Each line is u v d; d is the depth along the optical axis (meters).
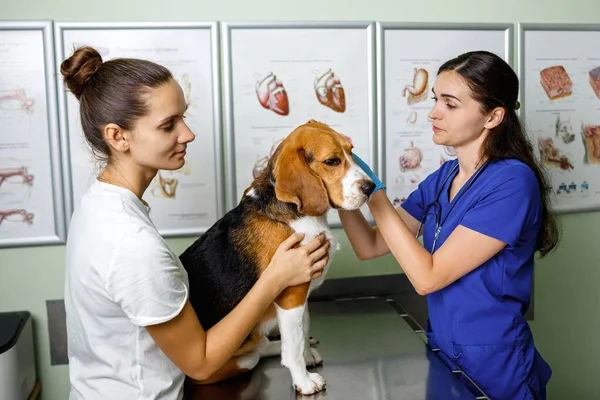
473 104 1.40
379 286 2.14
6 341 1.69
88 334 1.10
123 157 1.11
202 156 1.99
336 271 2.12
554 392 2.31
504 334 1.45
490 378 1.46
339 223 2.08
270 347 1.54
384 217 1.39
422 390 1.34
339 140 1.30
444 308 1.50
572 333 2.31
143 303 1.02
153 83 1.06
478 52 1.44
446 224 1.49
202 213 2.01
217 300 1.32
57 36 1.86
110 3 1.88
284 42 1.98
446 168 1.68
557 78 2.16
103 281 1.02
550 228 1.56
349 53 2.02
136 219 1.05
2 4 1.83
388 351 1.59
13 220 1.91
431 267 1.35
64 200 1.92
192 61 1.94
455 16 2.08
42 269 1.96
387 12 2.04
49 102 1.88
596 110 2.20
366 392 1.33
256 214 1.32
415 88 2.08
